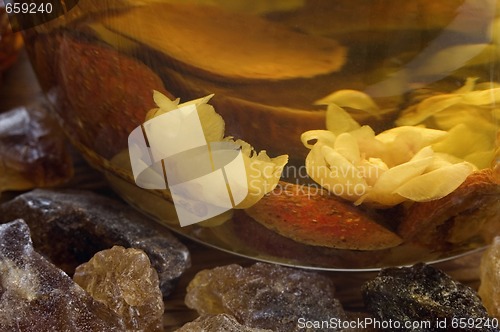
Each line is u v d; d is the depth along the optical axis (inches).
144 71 6.6
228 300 7.1
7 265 6.9
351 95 6.3
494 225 7.2
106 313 6.7
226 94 6.4
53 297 6.7
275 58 6.2
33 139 8.4
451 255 7.5
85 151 7.9
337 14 5.9
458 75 6.2
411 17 6.0
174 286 7.5
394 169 6.6
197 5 6.1
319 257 7.4
